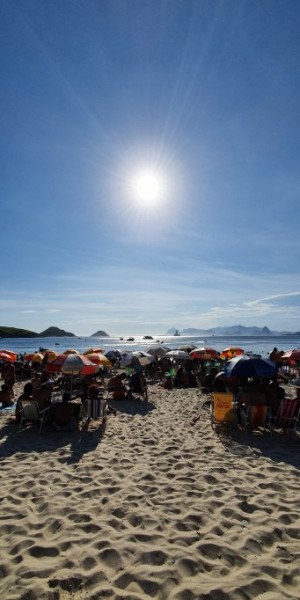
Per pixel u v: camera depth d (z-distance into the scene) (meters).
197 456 6.46
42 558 3.45
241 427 8.46
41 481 5.29
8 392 11.84
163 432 8.12
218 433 8.03
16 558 3.42
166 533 3.87
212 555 3.49
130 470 5.74
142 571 3.23
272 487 5.12
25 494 4.88
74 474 5.58
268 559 3.42
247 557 3.46
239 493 4.89
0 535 3.87
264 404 8.09
